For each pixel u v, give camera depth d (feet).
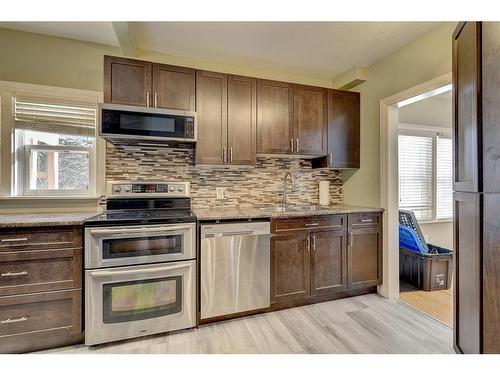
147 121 6.79
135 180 7.85
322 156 9.36
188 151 8.55
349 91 9.54
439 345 5.88
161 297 6.23
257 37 7.38
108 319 5.82
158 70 7.17
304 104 8.89
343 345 5.88
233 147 7.98
